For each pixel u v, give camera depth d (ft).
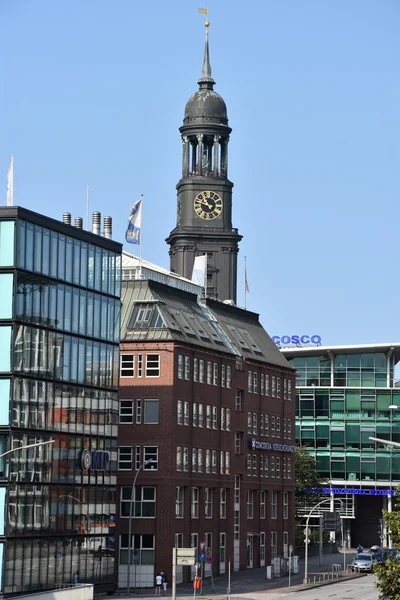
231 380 513.45
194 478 472.85
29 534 361.51
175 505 455.63
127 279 483.10
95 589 397.19
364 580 484.33
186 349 469.98
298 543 617.62
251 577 487.61
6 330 358.02
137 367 460.14
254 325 575.79
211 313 530.68
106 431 405.59
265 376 557.33
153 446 455.22
